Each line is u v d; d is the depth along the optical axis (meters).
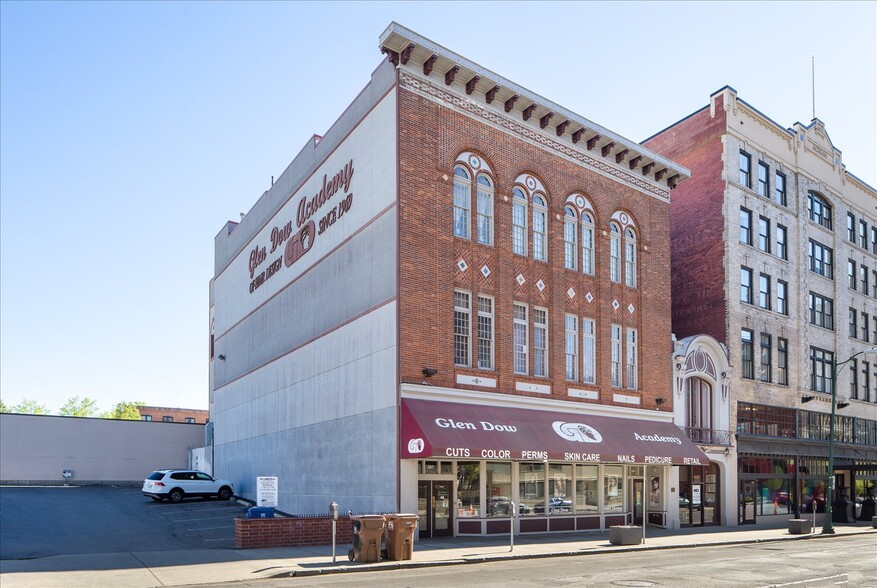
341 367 29.48
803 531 33.03
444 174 27.28
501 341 28.14
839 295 48.81
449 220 27.25
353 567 18.08
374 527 19.16
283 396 36.12
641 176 35.44
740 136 41.47
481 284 28.12
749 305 40.44
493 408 27.39
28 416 55.81
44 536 25.67
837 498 45.88
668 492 34.06
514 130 29.95
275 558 19.47
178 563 18.38
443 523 26.09
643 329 34.19
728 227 39.78
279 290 37.97
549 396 29.58
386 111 27.12
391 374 25.58
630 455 29.92
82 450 57.12
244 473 42.12
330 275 31.28
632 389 33.31
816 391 44.97
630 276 34.56
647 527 33.81
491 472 27.83
